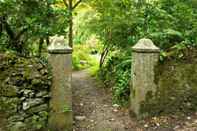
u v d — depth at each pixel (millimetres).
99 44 11320
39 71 4875
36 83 4840
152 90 5527
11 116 4742
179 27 7051
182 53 5711
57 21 6465
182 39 6449
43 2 6031
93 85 9164
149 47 5469
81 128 5285
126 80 6598
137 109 5539
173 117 5457
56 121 4965
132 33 7934
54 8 6617
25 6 5820
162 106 5566
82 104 6645
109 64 9273
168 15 7043
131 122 5488
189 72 5648
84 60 15648
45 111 4922
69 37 9734
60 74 4941
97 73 10609
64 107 4996
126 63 7102
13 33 6090
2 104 4715
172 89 5605
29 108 4828
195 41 6266
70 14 7188
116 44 8711
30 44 6719
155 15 7320
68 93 5016
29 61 4852
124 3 8320
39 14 6031
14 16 5828
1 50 5133
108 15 8516
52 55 4895
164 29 6723
